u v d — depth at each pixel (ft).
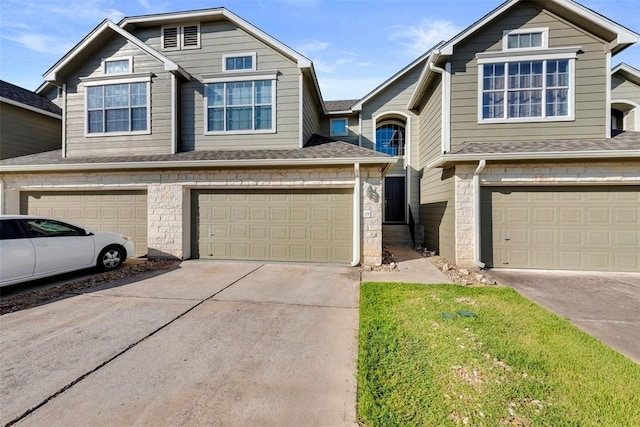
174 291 18.44
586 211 23.66
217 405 8.11
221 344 11.61
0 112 33.55
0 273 17.37
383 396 8.29
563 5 25.23
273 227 27.55
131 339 12.00
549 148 23.70
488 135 27.17
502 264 24.62
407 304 15.74
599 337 12.33
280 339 12.04
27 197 30.12
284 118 30.45
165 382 9.15
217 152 29.99
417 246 37.14
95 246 22.56
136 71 30.96
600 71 25.71
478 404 7.95
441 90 28.99
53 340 11.91
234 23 30.71
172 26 31.78
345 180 26.27
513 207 24.53
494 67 27.22
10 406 8.03
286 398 8.40
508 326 12.97
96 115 31.48
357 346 11.45
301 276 22.24
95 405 8.11
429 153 34.37
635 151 21.45
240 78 30.71
